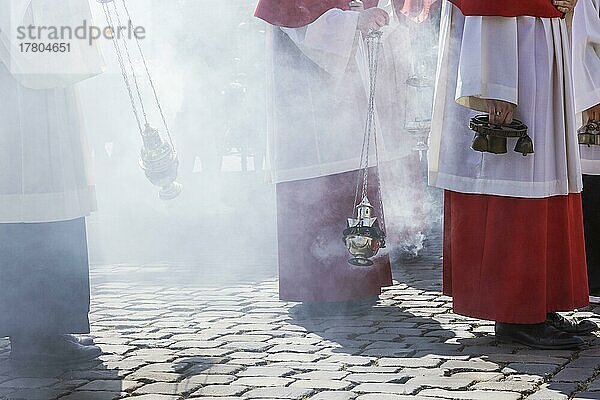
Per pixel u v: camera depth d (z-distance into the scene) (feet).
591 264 20.92
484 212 17.10
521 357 16.33
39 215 16.33
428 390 14.57
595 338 17.44
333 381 15.14
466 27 16.58
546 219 16.93
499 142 16.34
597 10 19.76
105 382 15.51
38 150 16.31
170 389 14.99
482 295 17.15
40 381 15.67
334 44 19.20
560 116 16.94
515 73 16.53
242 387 14.96
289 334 18.33
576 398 14.19
